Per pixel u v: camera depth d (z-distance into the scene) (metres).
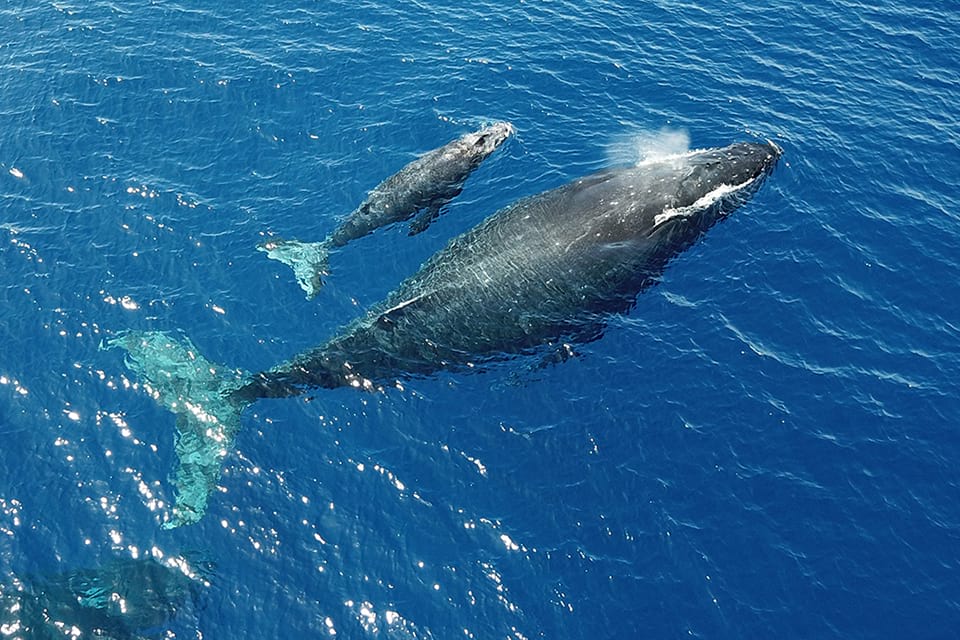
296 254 35.19
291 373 30.92
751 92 43.81
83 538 27.19
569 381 31.66
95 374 31.03
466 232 33.81
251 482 28.59
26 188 37.47
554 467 29.42
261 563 26.92
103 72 43.25
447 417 30.55
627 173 35.22
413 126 41.09
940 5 50.56
